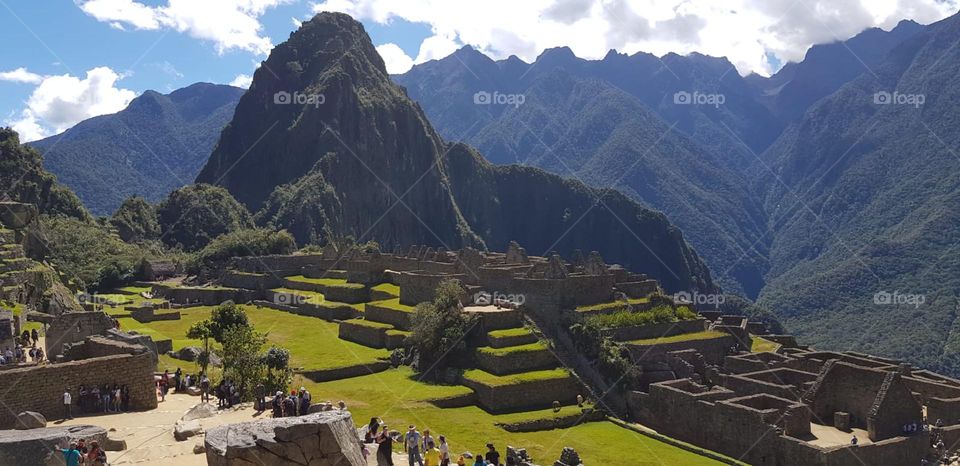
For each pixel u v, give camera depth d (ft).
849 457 151.84
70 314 170.30
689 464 165.07
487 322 223.92
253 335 171.22
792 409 164.66
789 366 212.64
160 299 384.68
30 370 116.78
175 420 116.26
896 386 166.40
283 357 169.78
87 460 83.10
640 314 227.20
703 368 212.43
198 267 504.43
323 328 284.82
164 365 196.13
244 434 75.77
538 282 231.91
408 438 104.12
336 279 377.09
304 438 74.79
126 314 309.42
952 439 164.45
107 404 121.90
